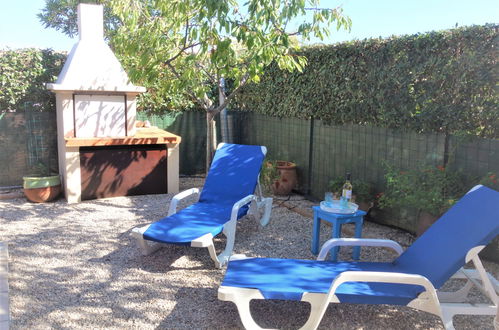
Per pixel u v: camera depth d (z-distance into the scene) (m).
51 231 5.73
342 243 3.86
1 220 6.20
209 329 3.35
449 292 3.76
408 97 5.52
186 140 10.23
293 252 5.16
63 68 7.93
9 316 3.41
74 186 7.27
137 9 6.39
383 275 2.98
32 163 8.30
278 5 5.71
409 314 3.63
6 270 4.33
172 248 5.14
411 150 5.79
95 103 7.47
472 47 4.71
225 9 5.18
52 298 3.83
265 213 6.27
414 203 4.97
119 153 7.62
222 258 4.61
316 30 6.37
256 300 3.86
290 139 8.49
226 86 9.73
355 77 6.41
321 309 3.03
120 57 8.70
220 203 5.68
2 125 7.98
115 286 4.10
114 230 5.82
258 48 5.80
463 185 5.00
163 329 3.34
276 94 8.58
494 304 3.14
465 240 3.27
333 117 7.11
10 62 7.84
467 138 4.90
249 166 5.96
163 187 8.10
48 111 8.34
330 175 7.41
